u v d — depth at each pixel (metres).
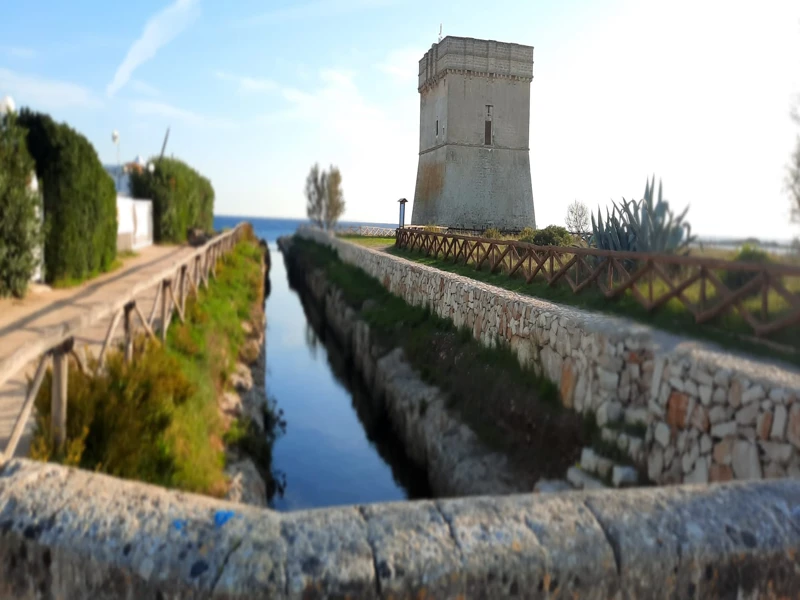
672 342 6.23
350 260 26.91
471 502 1.84
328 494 8.95
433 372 11.22
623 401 6.44
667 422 5.72
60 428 4.25
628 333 6.47
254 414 9.31
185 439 5.84
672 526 1.78
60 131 12.94
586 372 7.05
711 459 5.11
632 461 5.98
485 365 9.63
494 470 7.56
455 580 1.58
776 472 4.44
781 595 1.78
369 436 11.72
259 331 14.80
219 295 14.10
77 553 1.64
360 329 16.64
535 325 8.46
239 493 6.29
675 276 7.66
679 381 5.61
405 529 1.70
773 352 5.51
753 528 1.81
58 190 12.82
